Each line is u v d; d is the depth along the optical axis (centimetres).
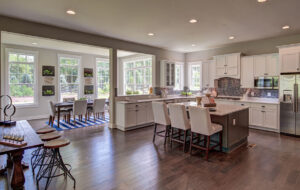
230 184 243
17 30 366
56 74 749
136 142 415
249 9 322
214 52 683
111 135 471
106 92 920
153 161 315
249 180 253
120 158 327
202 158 327
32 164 295
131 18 364
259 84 554
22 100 678
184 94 736
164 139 430
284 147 380
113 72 538
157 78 664
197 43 593
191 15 349
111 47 525
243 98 584
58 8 316
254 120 527
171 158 328
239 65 586
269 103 495
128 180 254
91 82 856
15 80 661
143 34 483
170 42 577
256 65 553
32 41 591
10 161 279
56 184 244
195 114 331
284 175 266
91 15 349
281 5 305
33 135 243
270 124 497
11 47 641
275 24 405
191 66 768
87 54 839
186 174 270
